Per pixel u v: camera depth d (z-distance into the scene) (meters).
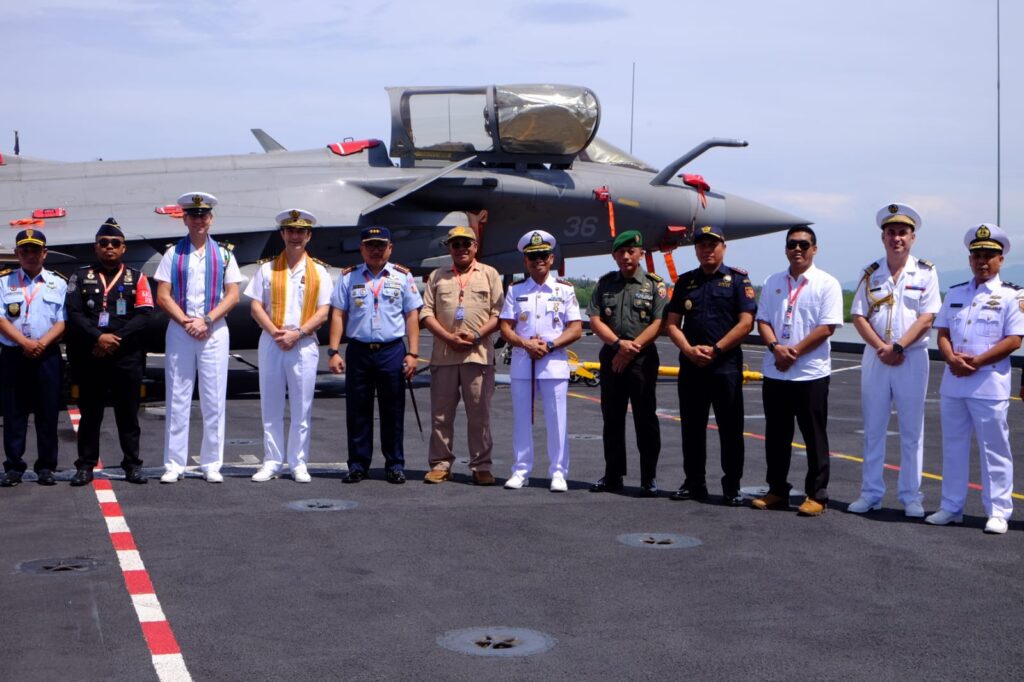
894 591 5.35
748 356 24.52
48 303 8.02
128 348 8.16
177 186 15.72
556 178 16.55
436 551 6.10
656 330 7.94
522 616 4.87
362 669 4.14
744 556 6.07
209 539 6.31
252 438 10.89
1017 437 11.51
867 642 4.54
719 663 4.26
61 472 8.73
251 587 5.28
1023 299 6.82
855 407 14.43
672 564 5.87
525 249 8.26
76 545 6.10
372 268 8.42
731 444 7.66
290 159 16.56
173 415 8.30
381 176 16.31
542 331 8.19
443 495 7.90
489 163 16.48
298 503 7.48
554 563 5.86
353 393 8.38
